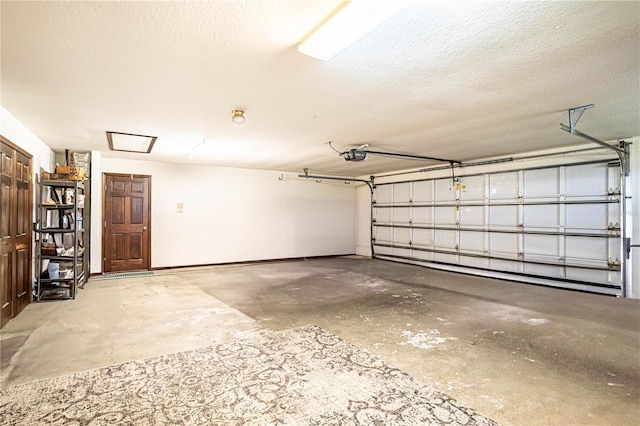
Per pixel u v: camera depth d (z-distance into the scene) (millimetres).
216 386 2334
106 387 2311
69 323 3666
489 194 6590
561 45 2227
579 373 2555
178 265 7434
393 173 8750
